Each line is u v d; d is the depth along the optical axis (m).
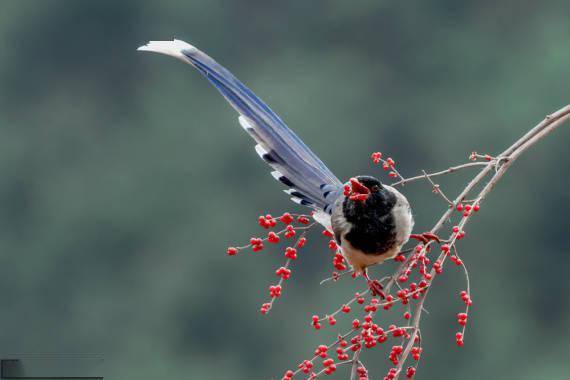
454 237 5.85
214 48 24.84
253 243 6.27
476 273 19.97
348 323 18.44
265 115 7.39
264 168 22.22
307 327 18.75
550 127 6.09
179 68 24.73
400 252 6.67
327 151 22.59
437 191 6.14
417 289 5.69
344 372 12.49
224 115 23.52
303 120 22.86
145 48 7.36
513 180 20.56
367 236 6.54
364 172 22.39
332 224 6.69
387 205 6.52
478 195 6.04
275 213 21.66
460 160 22.02
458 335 5.79
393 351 5.75
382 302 5.79
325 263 19.11
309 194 7.17
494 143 21.92
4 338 20.98
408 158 22.38
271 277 20.02
